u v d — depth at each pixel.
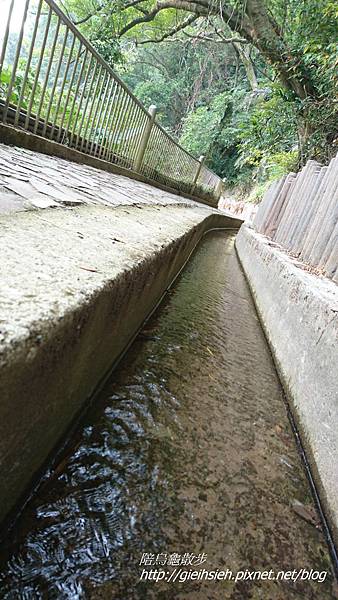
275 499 1.62
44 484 1.31
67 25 3.88
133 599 1.07
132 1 11.85
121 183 5.36
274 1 9.23
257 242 6.25
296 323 2.75
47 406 1.01
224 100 21.39
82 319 0.98
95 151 5.90
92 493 1.34
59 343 0.88
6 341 0.65
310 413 2.02
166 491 1.47
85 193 2.87
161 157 9.30
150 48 26.70
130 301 1.65
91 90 5.08
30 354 0.73
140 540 1.24
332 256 3.14
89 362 1.34
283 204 6.53
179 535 1.31
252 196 18.81
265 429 2.11
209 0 9.91
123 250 1.61
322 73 7.18
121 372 2.16
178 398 2.11
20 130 3.94
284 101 8.89
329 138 8.54
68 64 4.31
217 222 12.43
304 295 2.75
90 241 1.55
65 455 1.46
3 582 0.99
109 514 1.29
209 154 23.47
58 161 4.33
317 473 1.74
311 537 1.48
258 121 10.04
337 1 6.34
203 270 5.92
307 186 4.94
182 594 1.12
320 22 7.04
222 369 2.67
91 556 1.14
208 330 3.35
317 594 1.27
